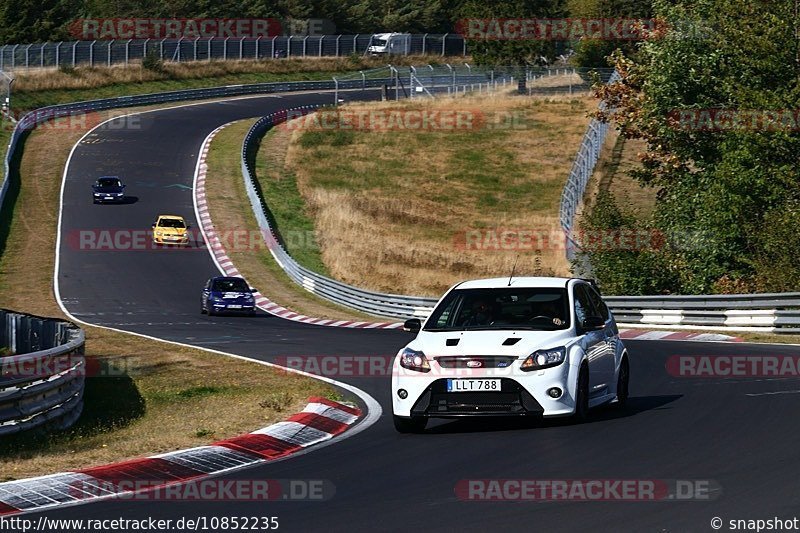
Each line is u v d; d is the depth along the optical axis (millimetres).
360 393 64938
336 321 140500
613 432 45000
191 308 156000
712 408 51250
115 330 116562
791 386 58125
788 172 120562
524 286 50500
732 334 97250
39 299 161875
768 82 130375
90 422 59531
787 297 94875
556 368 45844
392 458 41750
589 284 53500
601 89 151000
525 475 36938
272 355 88938
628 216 138750
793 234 110500
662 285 130000
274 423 52094
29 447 49688
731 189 123500
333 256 196625
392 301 145250
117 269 183500
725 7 132000
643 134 144875
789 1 130375
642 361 76250
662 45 137625
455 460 40469
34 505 34750
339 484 36969
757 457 38531
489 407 45656
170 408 63719
